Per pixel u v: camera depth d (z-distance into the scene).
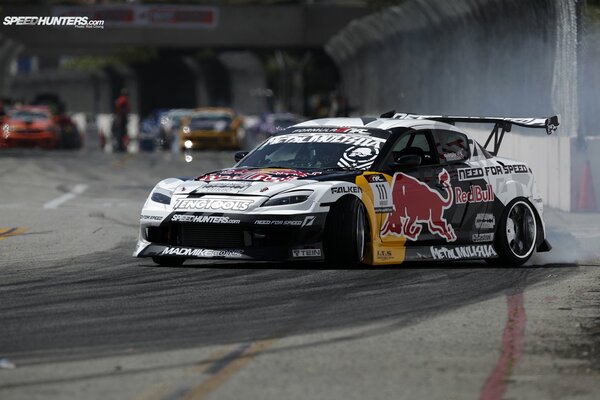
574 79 57.31
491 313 25.28
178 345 21.52
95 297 27.30
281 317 24.56
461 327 23.53
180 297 27.22
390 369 19.55
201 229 32.03
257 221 31.25
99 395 17.55
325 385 18.31
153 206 32.66
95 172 87.56
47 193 67.88
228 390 17.91
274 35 185.00
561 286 29.72
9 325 23.58
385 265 33.69
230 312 25.14
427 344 21.75
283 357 20.47
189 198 32.31
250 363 19.92
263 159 34.69
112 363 19.89
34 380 18.58
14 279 30.58
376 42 130.50
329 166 33.56
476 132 74.06
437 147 34.97
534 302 26.89
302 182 32.00
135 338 22.19
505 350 21.22
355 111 150.75
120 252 37.28
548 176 59.69
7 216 51.53
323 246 31.83
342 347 21.41
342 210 31.83
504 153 69.19
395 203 33.06
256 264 33.38
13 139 133.62
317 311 25.34
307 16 184.62
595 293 28.44
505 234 35.50
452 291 28.56
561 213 55.62
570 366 19.89
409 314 25.03
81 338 22.17
